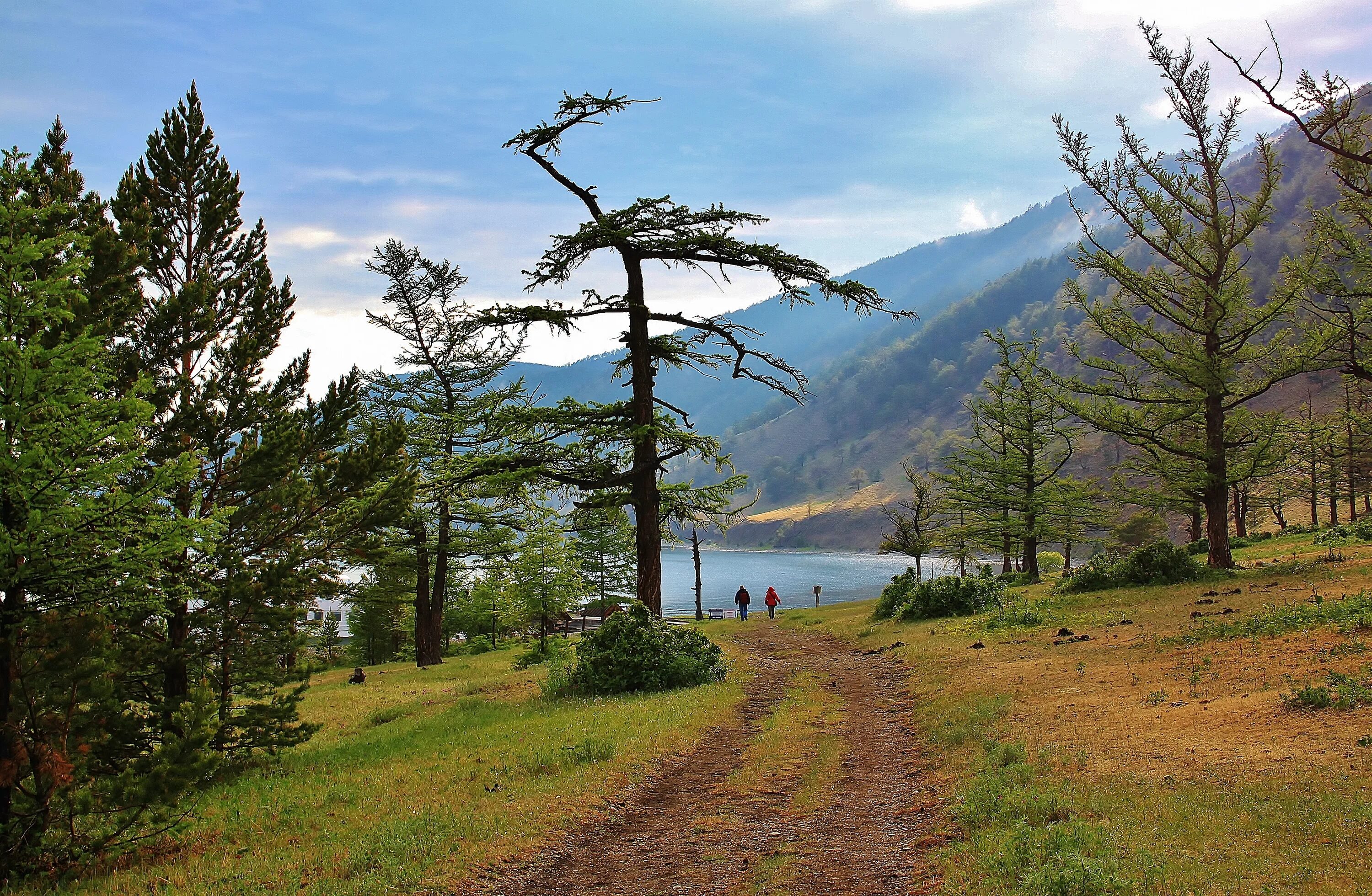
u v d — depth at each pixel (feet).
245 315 51.16
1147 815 25.23
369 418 95.86
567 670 68.80
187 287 45.24
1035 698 46.57
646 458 72.23
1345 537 120.57
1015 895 20.33
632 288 73.36
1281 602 66.54
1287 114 33.37
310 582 45.29
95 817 32.71
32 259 28.89
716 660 70.08
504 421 70.64
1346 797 24.22
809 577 445.78
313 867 27.27
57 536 29.48
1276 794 25.43
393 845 28.63
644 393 73.46
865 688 61.98
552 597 114.52
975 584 101.81
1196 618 66.39
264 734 47.06
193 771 31.14
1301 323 92.58
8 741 28.91
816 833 30.01
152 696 44.09
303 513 45.73
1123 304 103.81
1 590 30.01
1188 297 96.99
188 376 46.62
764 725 50.31
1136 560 96.48
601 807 33.65
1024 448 155.43
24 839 28.89
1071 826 24.75
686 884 25.90
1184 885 19.71
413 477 48.19
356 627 166.71
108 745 39.29
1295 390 433.07
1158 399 99.04
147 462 41.39
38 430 28.63
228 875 26.81
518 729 49.96
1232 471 98.37
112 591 32.37
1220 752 31.07
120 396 42.65
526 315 68.44
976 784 31.45
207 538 32.83
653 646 65.26
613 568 141.18
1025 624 79.15
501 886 25.99
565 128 68.44
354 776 40.78
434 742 48.96
